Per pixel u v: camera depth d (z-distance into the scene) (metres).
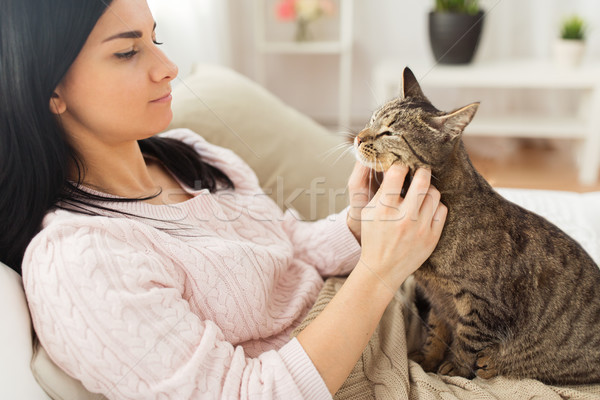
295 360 0.64
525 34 2.86
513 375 0.88
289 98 3.23
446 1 2.52
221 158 1.01
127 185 0.80
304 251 1.00
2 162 0.65
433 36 2.57
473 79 2.45
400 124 0.87
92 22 0.61
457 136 0.83
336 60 3.11
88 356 0.57
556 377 0.88
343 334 0.67
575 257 0.87
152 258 0.67
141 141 0.90
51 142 0.66
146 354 0.59
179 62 1.44
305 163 1.29
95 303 0.58
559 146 2.79
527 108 2.93
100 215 0.71
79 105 0.67
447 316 0.94
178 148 0.95
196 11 2.03
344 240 0.95
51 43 0.60
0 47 0.60
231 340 0.75
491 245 0.84
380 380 0.76
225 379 0.62
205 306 0.72
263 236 0.93
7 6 0.58
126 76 0.67
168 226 0.77
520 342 0.87
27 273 0.61
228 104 1.31
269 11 3.07
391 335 0.84
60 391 0.61
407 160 0.86
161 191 0.85
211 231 0.82
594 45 2.83
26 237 0.68
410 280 1.05
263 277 0.79
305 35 2.95
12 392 0.56
